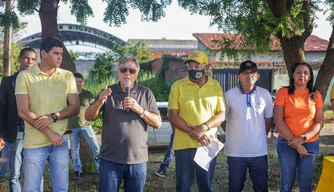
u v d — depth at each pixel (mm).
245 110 4449
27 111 3873
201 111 4328
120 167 4000
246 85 4477
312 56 19531
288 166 4480
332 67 6305
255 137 4461
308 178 4434
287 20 5285
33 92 3934
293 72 4469
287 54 6250
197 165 4383
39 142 3938
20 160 4938
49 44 3939
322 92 6406
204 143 4238
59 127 4004
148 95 4180
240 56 6324
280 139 4594
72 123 6336
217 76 17172
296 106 4414
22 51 4789
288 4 5727
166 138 9062
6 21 6438
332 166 4129
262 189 4566
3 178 6246
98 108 3859
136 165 4027
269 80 18078
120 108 4000
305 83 4414
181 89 4410
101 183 4027
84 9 6777
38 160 3936
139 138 4027
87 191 5777
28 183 3924
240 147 4461
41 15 6469
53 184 4023
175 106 4402
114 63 23406
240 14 5648
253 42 5570
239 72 4504
